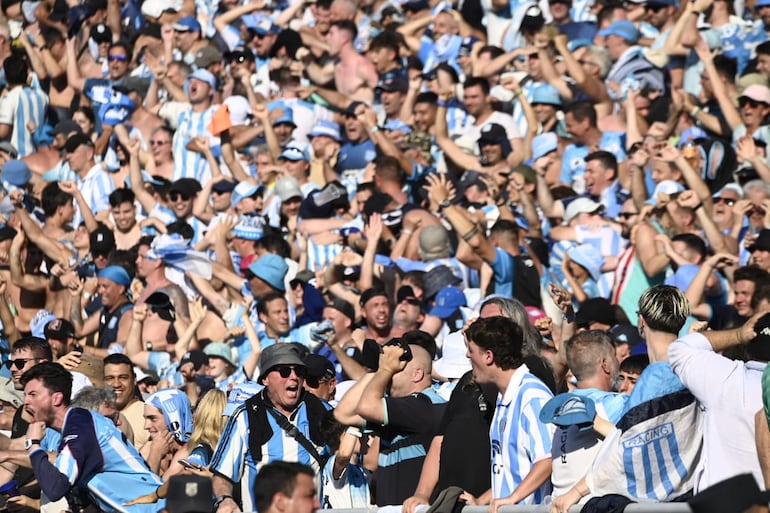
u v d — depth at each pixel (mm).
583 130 35344
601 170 33156
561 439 17422
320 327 26672
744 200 30172
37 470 21062
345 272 30875
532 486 17328
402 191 33250
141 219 39094
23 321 35031
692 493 16516
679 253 28391
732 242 29594
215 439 21641
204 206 37406
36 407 22484
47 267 36281
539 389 17703
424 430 19250
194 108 41594
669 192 30703
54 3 48250
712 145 31359
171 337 31312
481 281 28969
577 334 18719
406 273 29375
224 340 30344
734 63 35531
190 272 33062
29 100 44812
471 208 32844
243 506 20359
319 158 38094
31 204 39188
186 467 20938
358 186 33906
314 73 41906
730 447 16016
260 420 20391
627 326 23219
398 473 19375
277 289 30547
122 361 25812
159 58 46562
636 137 35250
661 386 16656
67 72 46844
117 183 41750
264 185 37969
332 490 20547
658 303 17328
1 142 44219
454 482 18172
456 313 27844
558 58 39031
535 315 25625
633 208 31547
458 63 41781
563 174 35406
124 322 32688
